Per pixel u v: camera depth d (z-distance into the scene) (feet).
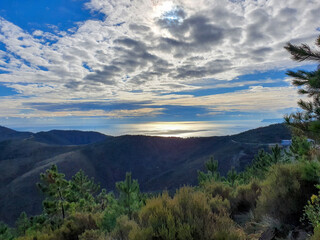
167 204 13.60
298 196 14.56
